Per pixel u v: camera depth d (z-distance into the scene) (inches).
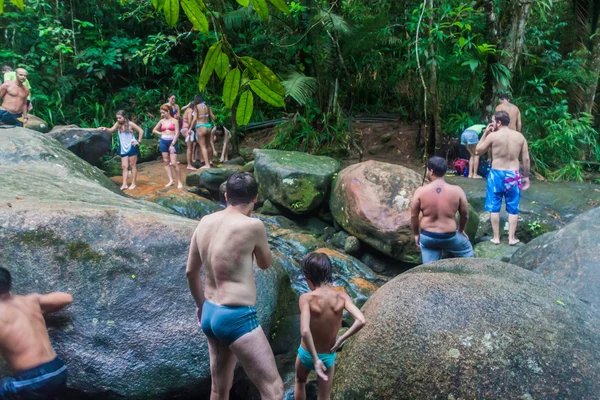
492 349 114.3
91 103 495.5
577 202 295.9
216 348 114.9
